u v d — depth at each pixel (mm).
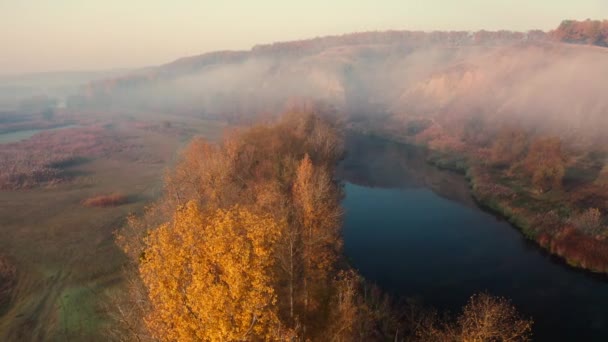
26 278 41844
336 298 34094
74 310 35250
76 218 59156
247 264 20312
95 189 75562
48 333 32250
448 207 69750
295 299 33062
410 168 95125
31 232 54000
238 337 19422
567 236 52000
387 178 87250
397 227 60531
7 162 95125
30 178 81250
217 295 18719
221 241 20594
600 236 50844
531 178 74625
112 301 35656
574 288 43438
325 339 29281
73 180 82375
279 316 29469
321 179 47656
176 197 43656
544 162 73188
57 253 47156
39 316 35000
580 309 39531
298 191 45969
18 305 37094
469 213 67000
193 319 19562
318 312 32438
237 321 19781
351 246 53562
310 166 49438
